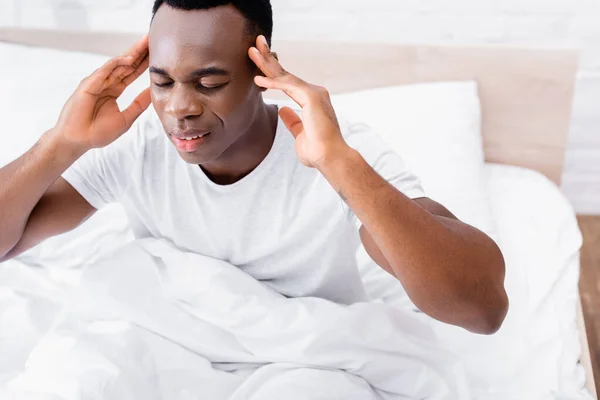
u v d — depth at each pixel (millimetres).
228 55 944
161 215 1170
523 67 1905
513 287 1531
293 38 2107
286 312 1126
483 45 1905
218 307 1134
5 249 1138
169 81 966
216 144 988
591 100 2207
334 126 962
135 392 1047
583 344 1479
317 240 1129
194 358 1125
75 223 1203
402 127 1790
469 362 1351
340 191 964
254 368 1152
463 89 1862
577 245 1682
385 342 1127
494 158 2018
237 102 970
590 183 2348
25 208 1100
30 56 1973
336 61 1984
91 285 1159
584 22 2076
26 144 1753
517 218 1752
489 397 1271
